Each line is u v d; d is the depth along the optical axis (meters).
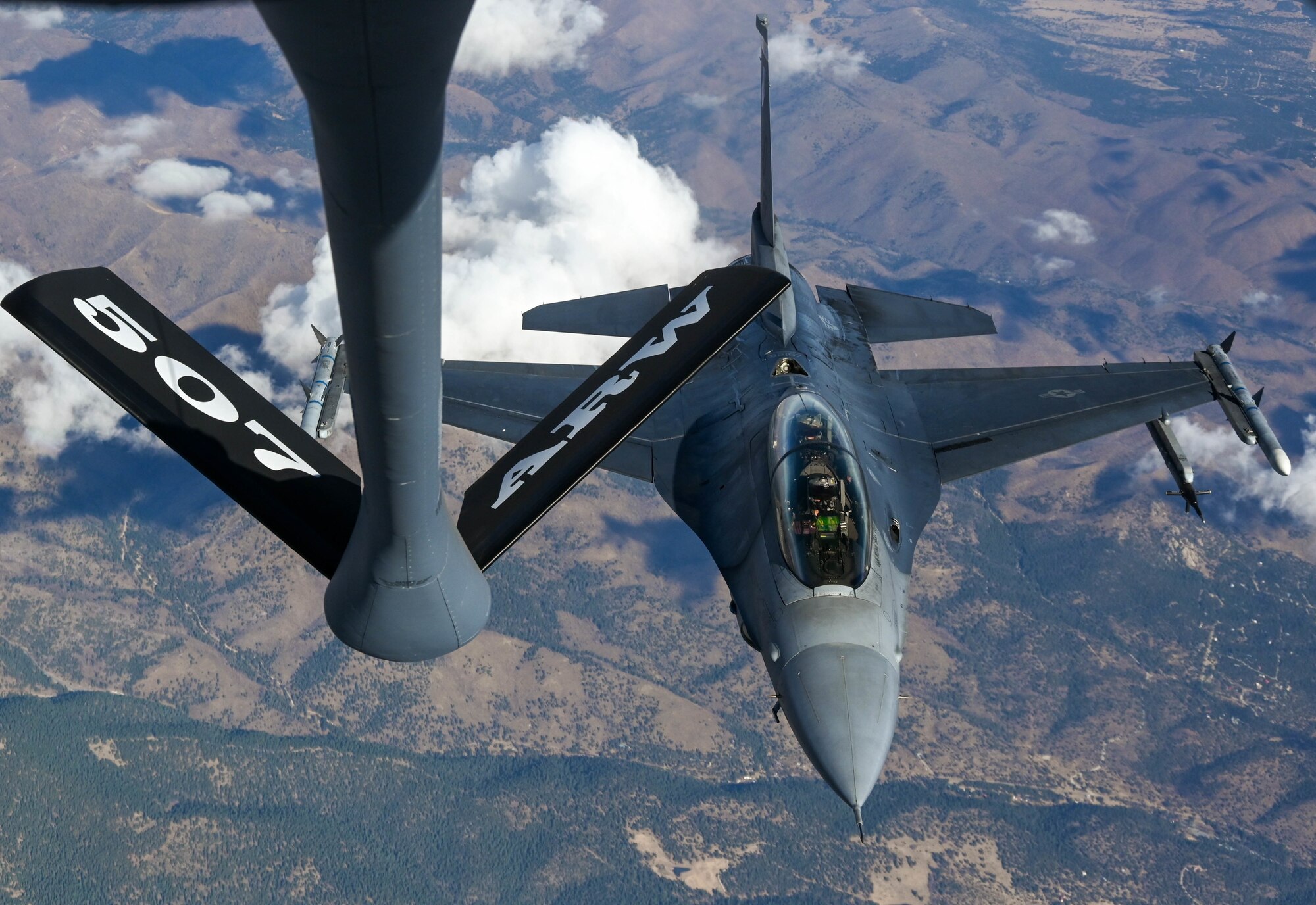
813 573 22.58
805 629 21.98
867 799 19.83
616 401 17.02
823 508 23.02
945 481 28.39
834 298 36.12
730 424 28.42
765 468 25.06
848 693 20.83
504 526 15.44
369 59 6.09
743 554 24.55
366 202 7.36
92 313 16.11
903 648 22.81
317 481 15.06
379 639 12.50
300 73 6.40
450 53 6.46
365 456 10.21
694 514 26.78
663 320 18.56
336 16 5.74
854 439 27.22
